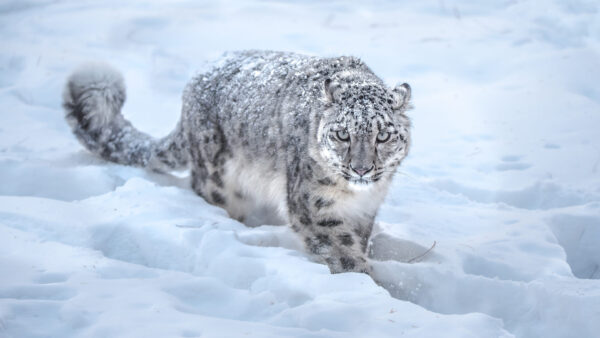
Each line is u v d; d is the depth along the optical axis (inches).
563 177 528.4
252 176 446.0
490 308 348.5
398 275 371.9
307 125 386.9
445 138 615.2
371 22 940.0
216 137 460.8
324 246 390.6
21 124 614.9
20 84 707.4
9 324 268.7
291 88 413.7
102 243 382.6
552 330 323.0
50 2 1016.2
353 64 417.7
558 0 925.2
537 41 842.8
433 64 786.2
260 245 388.8
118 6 1000.2
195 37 868.6
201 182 478.9
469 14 971.9
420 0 1035.3
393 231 433.1
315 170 379.9
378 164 364.8
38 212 394.6
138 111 670.5
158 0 1031.0
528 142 595.8
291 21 933.2
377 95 366.6
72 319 273.3
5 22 917.8
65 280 321.1
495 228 446.9
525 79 734.5
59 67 748.6
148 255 375.9
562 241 452.8
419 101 697.0
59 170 491.5
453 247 402.6
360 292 313.9
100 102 539.5
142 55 807.7
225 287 318.3
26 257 344.5
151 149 528.1
